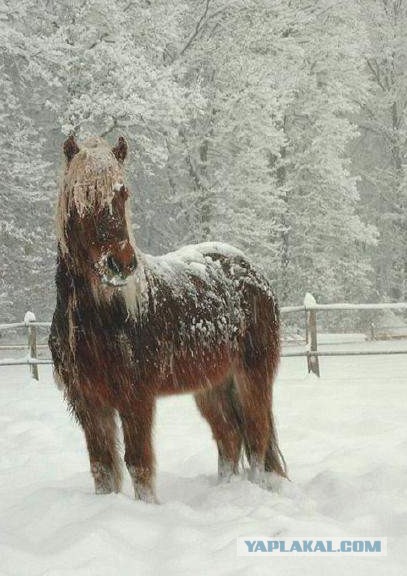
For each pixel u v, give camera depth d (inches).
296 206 949.2
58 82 653.3
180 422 289.4
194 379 165.0
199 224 839.7
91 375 147.3
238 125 828.6
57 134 834.8
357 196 921.5
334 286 926.4
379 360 562.6
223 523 136.6
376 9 1178.6
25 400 354.0
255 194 823.7
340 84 915.4
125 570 113.1
